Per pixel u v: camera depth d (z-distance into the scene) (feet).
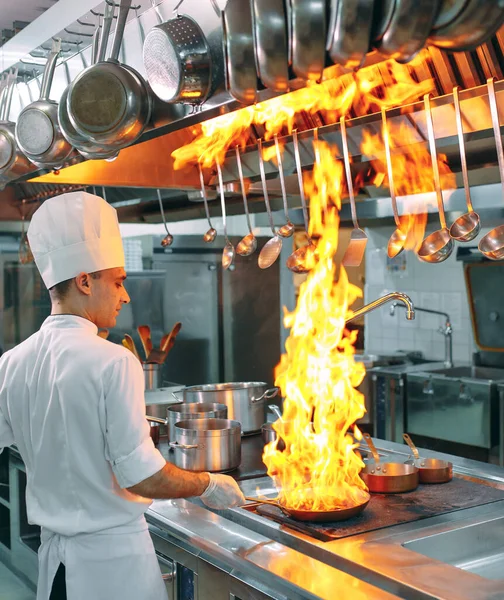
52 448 5.40
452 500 6.39
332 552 5.16
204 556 5.69
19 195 13.23
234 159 8.54
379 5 4.02
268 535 5.89
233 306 14.98
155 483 5.22
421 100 6.14
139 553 5.55
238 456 7.70
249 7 4.69
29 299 13.46
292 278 15.99
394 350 16.75
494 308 14.03
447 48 4.11
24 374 5.63
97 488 5.34
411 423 13.91
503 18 3.89
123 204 12.59
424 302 15.92
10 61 8.95
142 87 6.23
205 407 8.98
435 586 4.51
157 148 8.88
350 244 6.63
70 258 5.52
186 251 14.43
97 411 5.22
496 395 12.43
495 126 5.24
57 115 7.59
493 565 5.69
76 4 7.59
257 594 5.07
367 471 6.93
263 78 4.62
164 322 14.25
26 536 10.72
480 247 5.53
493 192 9.31
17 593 10.87
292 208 11.10
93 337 5.49
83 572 5.37
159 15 6.01
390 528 5.67
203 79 5.50
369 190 9.66
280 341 15.58
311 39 4.22
